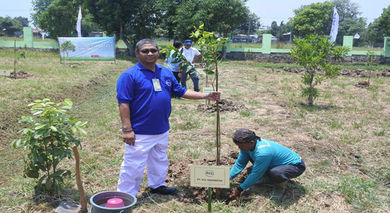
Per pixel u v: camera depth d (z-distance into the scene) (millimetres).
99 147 5891
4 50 29484
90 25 54094
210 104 9039
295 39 9891
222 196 4055
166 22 29266
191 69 3850
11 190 4102
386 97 11602
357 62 27219
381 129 7406
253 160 3967
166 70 3775
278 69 22219
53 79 12945
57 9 32156
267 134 6559
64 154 3631
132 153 3586
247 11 28406
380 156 5777
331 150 5715
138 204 3820
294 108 9453
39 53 28500
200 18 26094
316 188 4238
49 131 3449
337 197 4047
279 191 4094
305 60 9609
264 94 11734
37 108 3518
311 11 35625
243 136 3648
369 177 4863
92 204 2945
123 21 28703
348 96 11680
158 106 3551
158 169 3928
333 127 7484
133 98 3512
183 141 6133
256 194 4023
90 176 4578
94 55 21094
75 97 10953
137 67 3531
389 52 26953
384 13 29250
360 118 8422
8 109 7953
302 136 6461
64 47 20031
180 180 4391
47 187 3787
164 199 3938
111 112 8734
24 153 5934
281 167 3857
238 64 25453
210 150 5660
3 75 13219
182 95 3852
